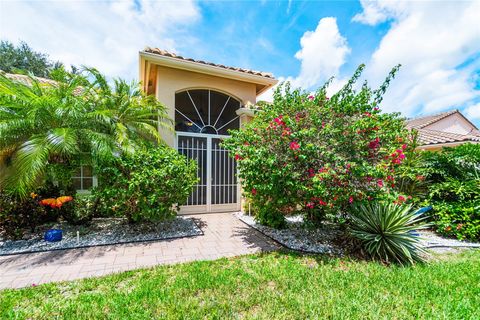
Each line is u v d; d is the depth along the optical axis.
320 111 5.79
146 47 7.79
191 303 3.18
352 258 4.99
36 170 5.12
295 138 5.24
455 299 3.42
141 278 3.93
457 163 7.31
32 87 6.34
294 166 5.30
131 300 3.21
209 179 8.91
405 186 7.43
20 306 3.13
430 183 7.57
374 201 5.32
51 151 5.49
